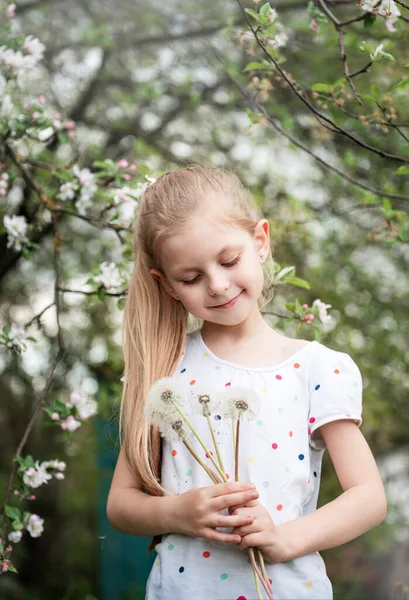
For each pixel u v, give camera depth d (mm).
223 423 1585
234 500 1429
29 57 2752
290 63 3979
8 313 5488
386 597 5445
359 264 4957
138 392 1726
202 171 1709
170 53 4543
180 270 1566
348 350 4957
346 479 1556
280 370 1631
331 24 3475
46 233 4328
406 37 3172
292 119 3971
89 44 4355
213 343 1715
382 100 2346
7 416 6113
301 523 1474
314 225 4469
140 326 1779
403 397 5180
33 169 3885
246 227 1639
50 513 6426
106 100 4684
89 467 6273
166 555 1549
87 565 6332
